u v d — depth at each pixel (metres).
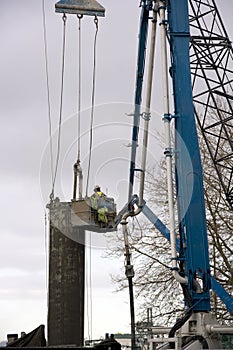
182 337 11.34
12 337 11.55
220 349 10.88
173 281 25.62
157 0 12.88
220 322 23.62
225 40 20.92
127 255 12.24
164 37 12.38
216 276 26.16
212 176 26.02
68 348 8.05
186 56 12.80
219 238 25.84
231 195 21.92
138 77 13.95
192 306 11.50
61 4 12.82
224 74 21.11
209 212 26.86
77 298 10.42
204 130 21.86
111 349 9.07
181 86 12.62
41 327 10.55
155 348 11.76
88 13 12.83
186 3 13.06
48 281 10.59
